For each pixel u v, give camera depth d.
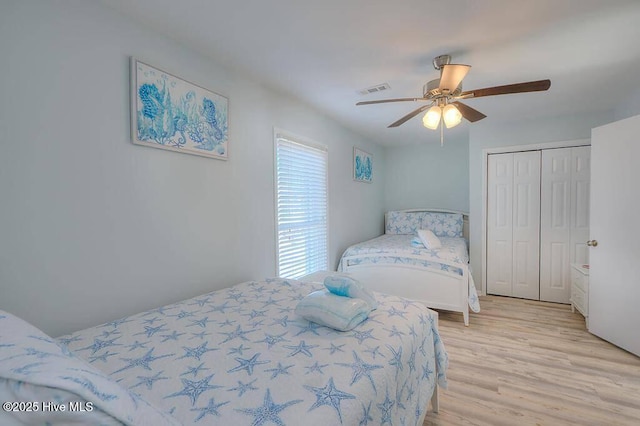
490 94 1.97
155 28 1.70
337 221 3.72
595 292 2.61
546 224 3.59
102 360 1.04
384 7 1.51
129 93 1.60
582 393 1.84
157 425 0.58
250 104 2.39
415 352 1.29
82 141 1.42
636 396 1.80
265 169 2.55
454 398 1.81
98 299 1.49
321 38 1.81
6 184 1.21
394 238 4.34
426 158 4.96
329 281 1.47
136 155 1.64
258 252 2.49
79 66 1.41
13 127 1.22
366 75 2.32
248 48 1.92
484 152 3.83
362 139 4.41
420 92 2.68
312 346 1.14
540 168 3.59
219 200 2.14
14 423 0.49
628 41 1.83
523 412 1.68
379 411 0.93
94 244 1.47
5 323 0.70
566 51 1.96
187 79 1.90
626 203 2.33
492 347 2.46
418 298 3.09
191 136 1.92
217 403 0.81
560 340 2.57
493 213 3.87
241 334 1.25
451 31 1.73
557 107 3.14
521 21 1.63
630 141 2.29
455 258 2.96
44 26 1.30
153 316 1.47
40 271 1.30
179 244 1.87
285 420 0.75
